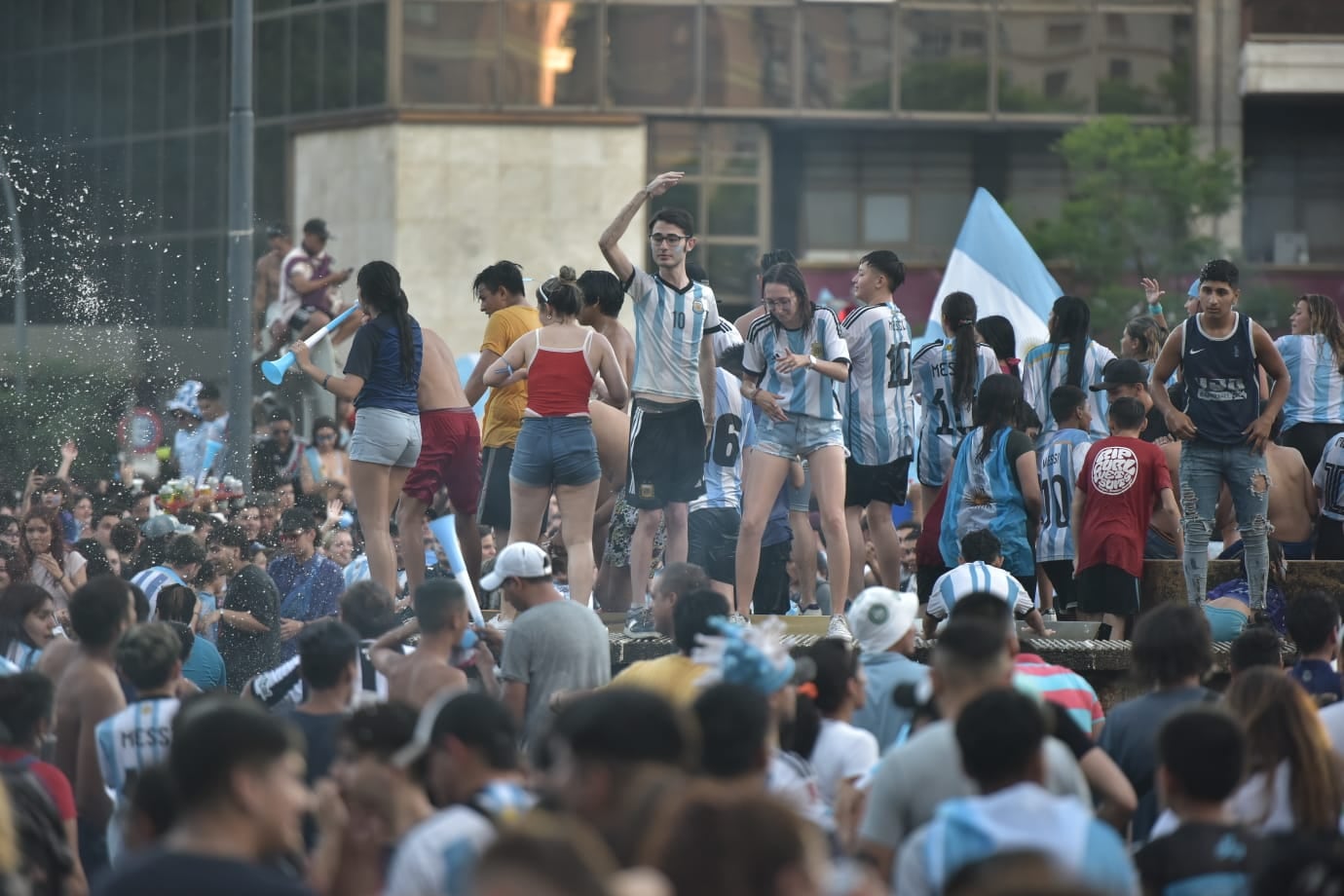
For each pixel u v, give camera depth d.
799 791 13.59
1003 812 10.64
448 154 90.50
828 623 23.11
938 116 94.31
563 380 21.69
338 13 91.75
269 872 9.73
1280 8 94.75
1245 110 98.12
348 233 91.75
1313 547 25.75
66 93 100.19
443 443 22.95
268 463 39.09
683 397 22.27
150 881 9.58
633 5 91.56
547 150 91.19
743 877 7.23
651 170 92.44
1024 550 23.28
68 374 55.69
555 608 18.02
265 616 24.73
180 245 95.25
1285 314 92.44
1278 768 13.42
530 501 21.73
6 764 14.16
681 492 22.33
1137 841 15.08
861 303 25.12
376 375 21.80
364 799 11.62
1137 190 89.62
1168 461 26.33
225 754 10.04
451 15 90.44
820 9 92.94
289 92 93.50
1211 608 22.95
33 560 27.98
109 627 17.00
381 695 17.75
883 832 12.59
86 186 80.44
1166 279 89.12
